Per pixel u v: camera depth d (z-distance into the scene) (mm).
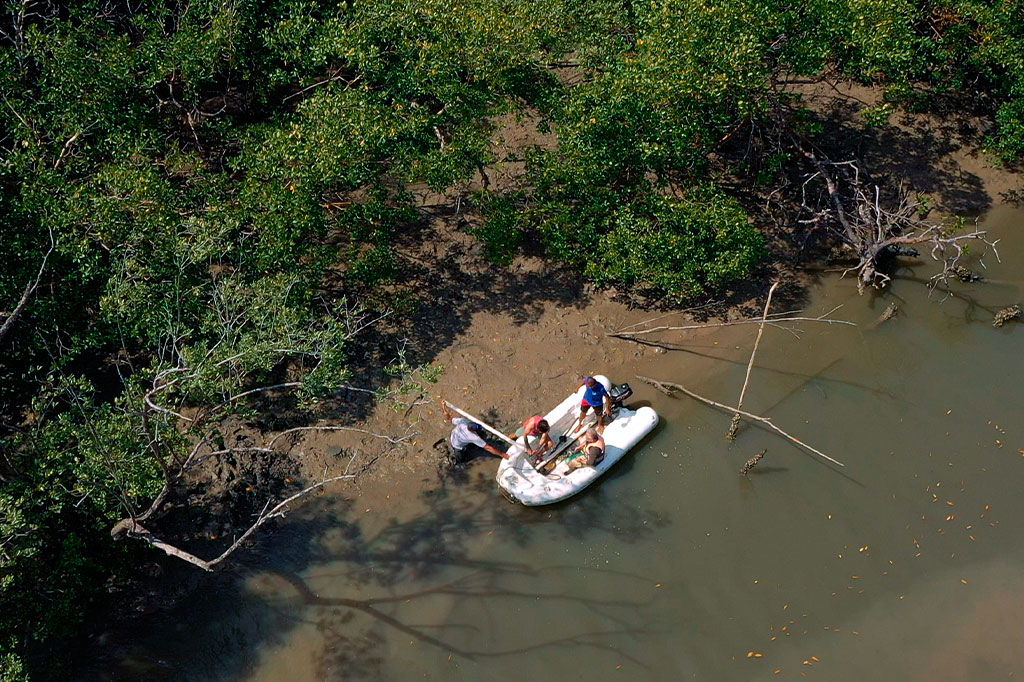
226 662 10250
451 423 12656
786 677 10148
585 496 12031
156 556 11086
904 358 13867
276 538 11422
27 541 10078
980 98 17969
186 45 13336
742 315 14523
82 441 9836
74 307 11789
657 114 13398
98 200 11234
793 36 14055
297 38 13805
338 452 12273
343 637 10484
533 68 14836
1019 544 11438
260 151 12820
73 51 12523
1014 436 12719
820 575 11141
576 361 13641
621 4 14945
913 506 11867
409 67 13711
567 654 10359
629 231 13336
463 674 10164
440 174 13312
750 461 12039
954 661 10234
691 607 10836
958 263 15492
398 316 14008
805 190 16078
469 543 11484
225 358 10359
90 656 10227
